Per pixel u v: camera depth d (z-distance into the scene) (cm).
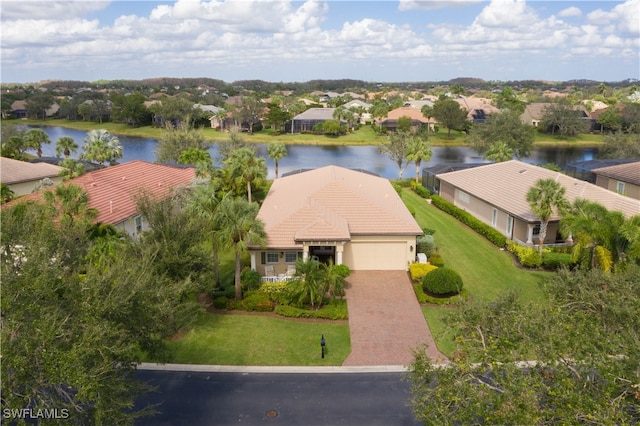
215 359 2405
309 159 9938
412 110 14250
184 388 2170
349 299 3084
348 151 11188
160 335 2023
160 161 7200
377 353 2473
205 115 15112
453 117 12406
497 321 1567
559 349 1354
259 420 1959
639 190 5009
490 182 4903
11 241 1652
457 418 1305
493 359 1366
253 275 3203
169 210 2702
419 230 3488
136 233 3853
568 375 1299
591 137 12719
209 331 2673
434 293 3073
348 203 3678
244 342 2569
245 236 2962
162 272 2502
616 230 2723
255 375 2273
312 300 2833
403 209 3959
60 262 1662
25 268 1434
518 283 3338
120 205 3825
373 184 4638
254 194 5709
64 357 1277
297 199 3834
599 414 1129
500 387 1433
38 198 3750
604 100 19662
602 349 1376
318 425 1928
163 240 2572
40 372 1287
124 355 1540
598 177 5669
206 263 2695
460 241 4212
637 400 1236
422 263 3431
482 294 3156
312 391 2152
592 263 2827
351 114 13912
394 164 9375
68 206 2812
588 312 1761
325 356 2439
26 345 1247
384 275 3456
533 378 1267
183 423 1938
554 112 12506
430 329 2714
